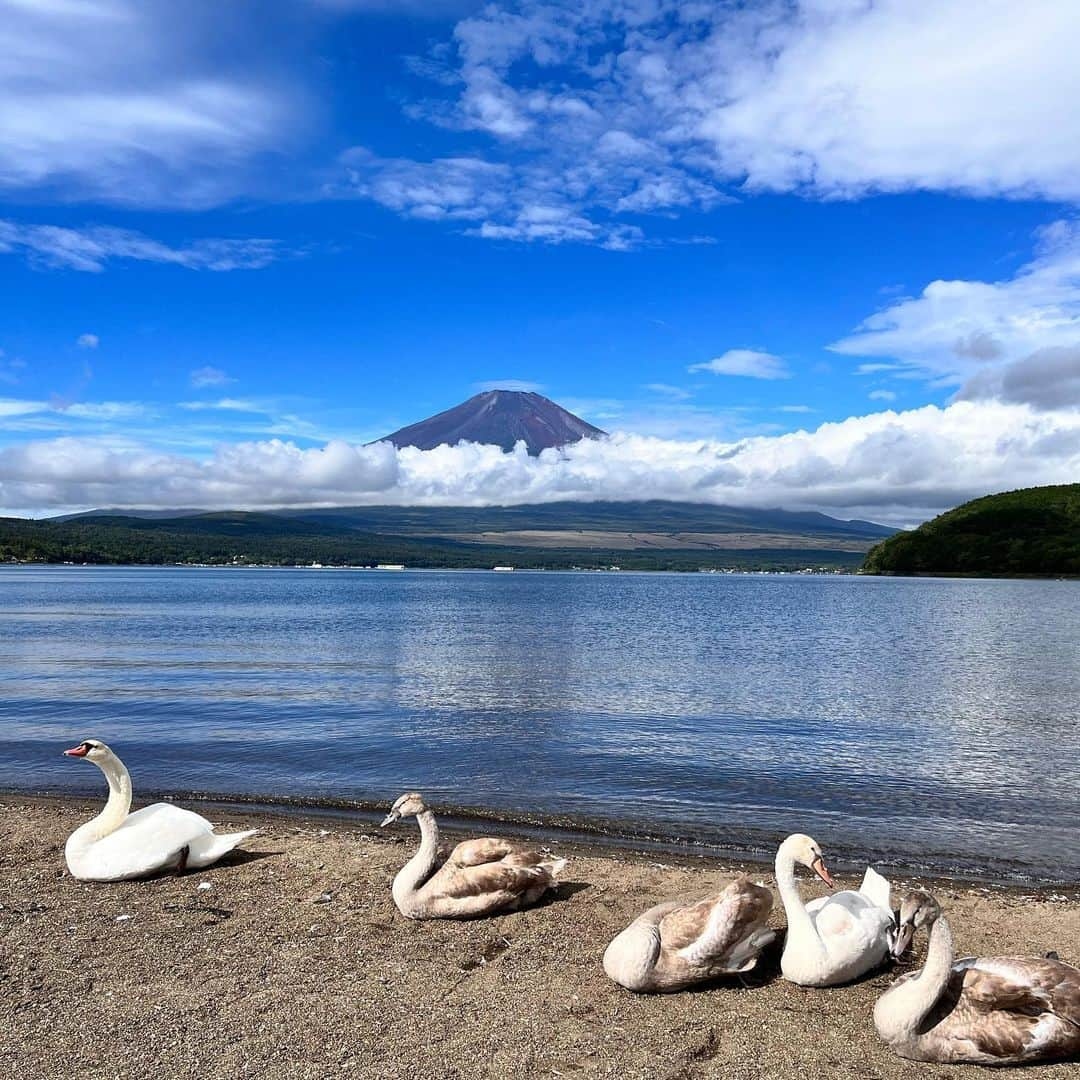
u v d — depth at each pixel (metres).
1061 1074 7.23
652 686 33.59
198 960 9.22
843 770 19.50
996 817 15.80
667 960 8.48
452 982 8.74
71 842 11.93
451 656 44.53
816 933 8.80
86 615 77.25
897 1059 7.42
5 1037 7.57
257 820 15.33
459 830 14.79
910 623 73.50
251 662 41.09
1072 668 40.53
